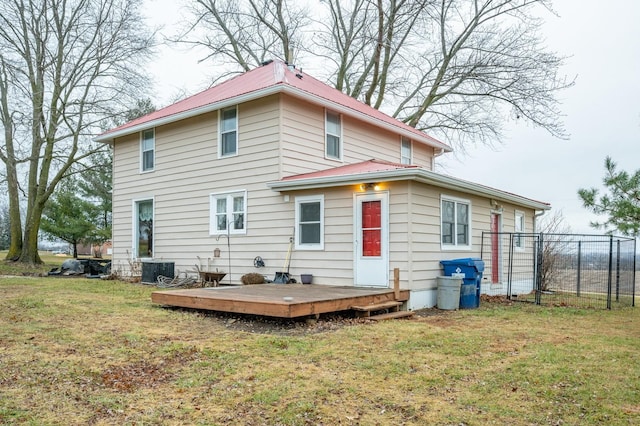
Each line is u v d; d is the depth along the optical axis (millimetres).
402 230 9539
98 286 12562
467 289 10062
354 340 6387
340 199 10469
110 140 16219
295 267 11148
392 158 15453
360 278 10062
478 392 4414
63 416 3787
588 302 11688
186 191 13617
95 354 5520
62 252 46438
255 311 7520
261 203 11844
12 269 19031
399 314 8648
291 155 11680
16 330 6648
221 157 12750
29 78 20406
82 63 20438
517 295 13430
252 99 11859
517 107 20547
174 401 4137
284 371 4930
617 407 4047
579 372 5020
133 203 15203
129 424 3650
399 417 3816
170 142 14133
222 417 3795
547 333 7172
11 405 3973
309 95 11742
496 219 13469
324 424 3674
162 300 8945
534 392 4418
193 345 5898
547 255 15141
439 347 6086
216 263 12766
